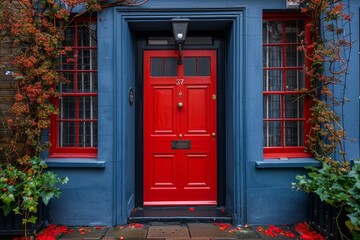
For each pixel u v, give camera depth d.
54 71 4.62
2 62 4.75
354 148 4.70
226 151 5.33
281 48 5.14
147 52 5.39
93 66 5.10
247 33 4.83
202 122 5.40
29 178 4.21
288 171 4.86
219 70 5.38
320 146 4.71
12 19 4.34
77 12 4.80
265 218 4.86
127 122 4.96
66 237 4.41
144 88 5.39
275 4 4.84
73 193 4.81
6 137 4.76
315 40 4.84
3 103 4.79
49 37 4.41
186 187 5.43
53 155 4.98
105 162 4.79
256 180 4.85
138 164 5.39
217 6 4.83
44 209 4.68
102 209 4.82
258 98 4.85
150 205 5.38
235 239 4.36
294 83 5.13
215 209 5.32
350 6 4.74
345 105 4.72
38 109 4.52
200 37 5.41
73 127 5.09
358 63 4.73
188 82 5.39
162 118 5.40
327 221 4.25
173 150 5.41
